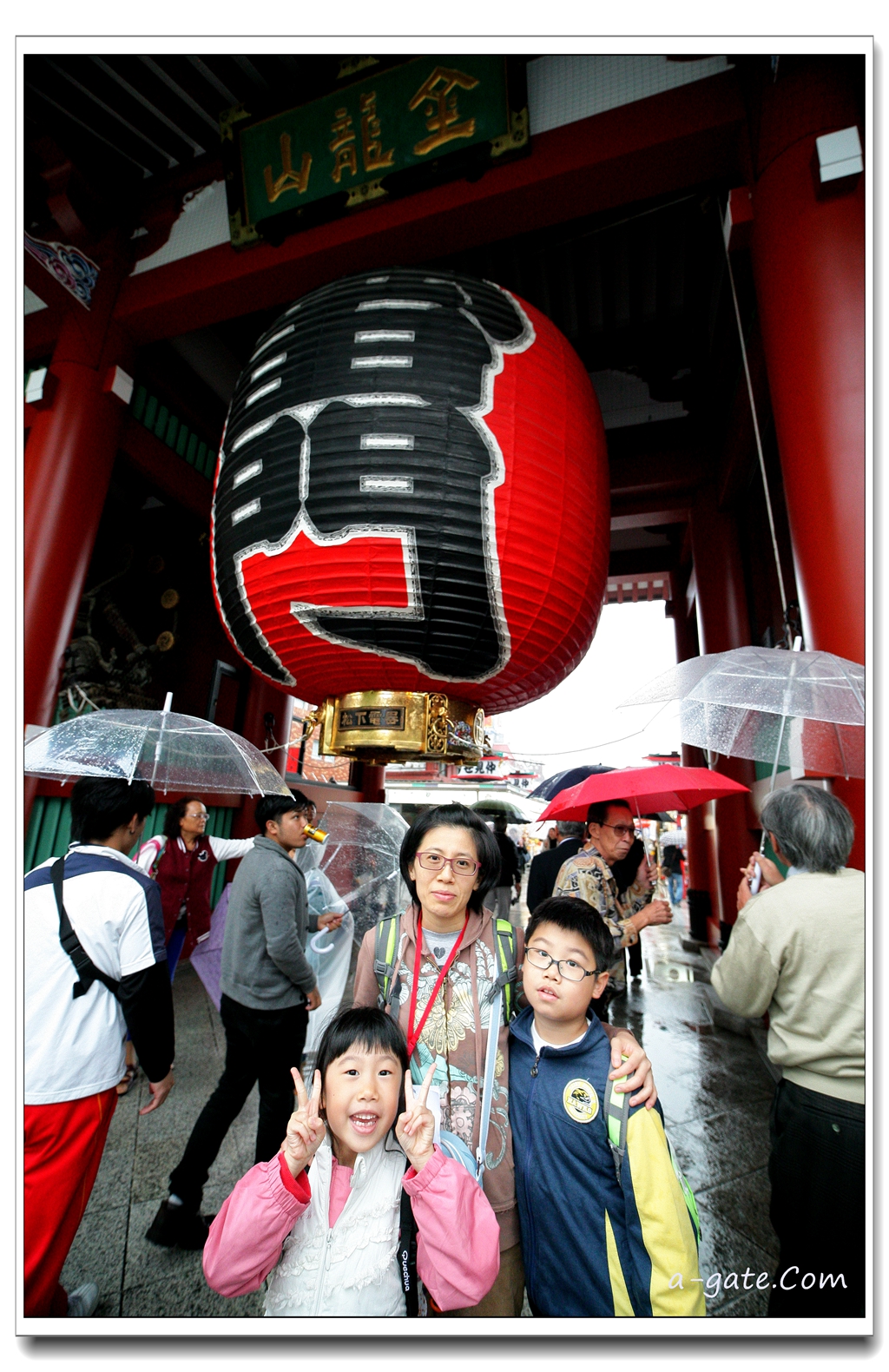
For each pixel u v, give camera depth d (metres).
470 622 2.53
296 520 2.49
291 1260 1.31
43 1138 1.65
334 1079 1.36
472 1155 1.43
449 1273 1.17
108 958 1.79
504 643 2.63
